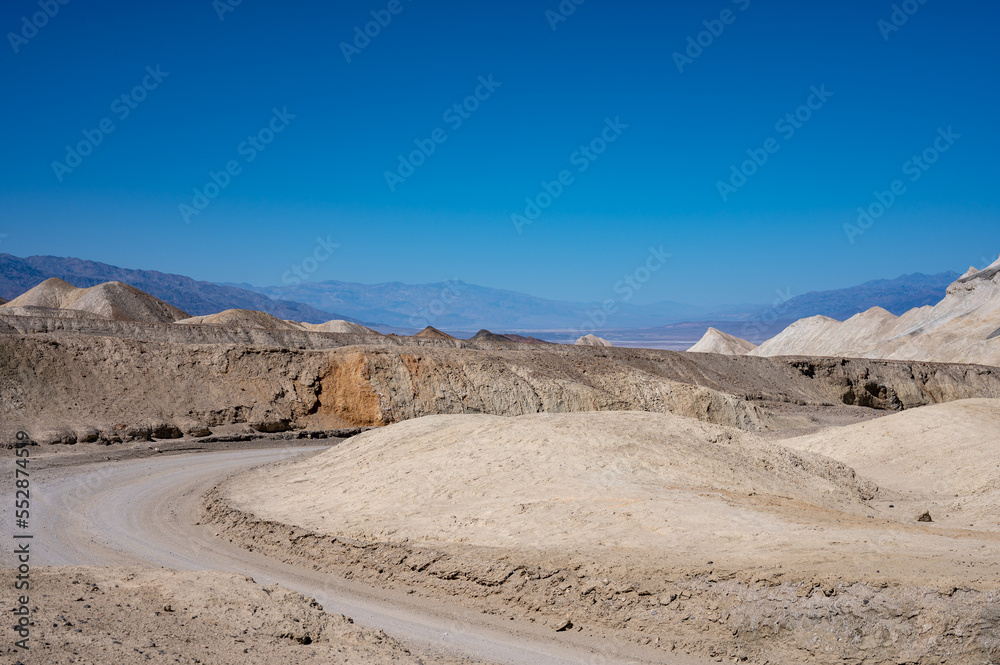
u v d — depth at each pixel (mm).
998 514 21031
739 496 18250
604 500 17438
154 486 25812
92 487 25125
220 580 11781
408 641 12164
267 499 22156
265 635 9742
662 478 19375
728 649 11766
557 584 13586
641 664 11500
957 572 11812
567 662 11477
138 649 8523
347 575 15828
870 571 11969
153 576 11812
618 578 13078
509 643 12227
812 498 20828
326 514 19453
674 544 14352
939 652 10812
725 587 12289
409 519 17953
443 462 21594
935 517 22000
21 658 7695
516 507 17547
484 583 14242
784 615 11695
